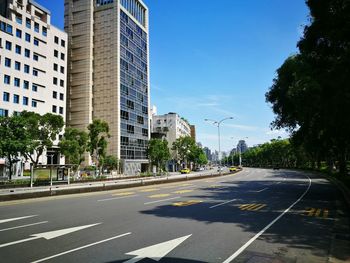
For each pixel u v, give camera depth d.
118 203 16.81
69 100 78.62
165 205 15.85
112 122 75.81
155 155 76.44
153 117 125.62
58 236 8.78
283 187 29.08
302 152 70.00
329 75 14.47
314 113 19.34
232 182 37.66
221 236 8.88
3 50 55.91
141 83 89.44
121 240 8.34
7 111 55.97
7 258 6.72
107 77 77.56
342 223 10.95
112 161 64.38
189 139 104.31
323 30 14.74
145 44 94.12
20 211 13.87
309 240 8.48
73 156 42.62
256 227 10.18
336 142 26.23
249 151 163.88
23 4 60.41
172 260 6.62
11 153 34.22
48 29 65.94
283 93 25.86
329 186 30.33
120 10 79.88
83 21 79.88
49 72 65.62
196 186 30.75
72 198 19.94
